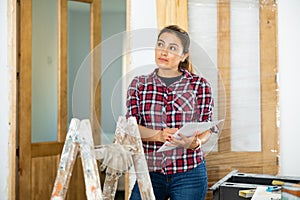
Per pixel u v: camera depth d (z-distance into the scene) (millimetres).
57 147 4672
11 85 4113
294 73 3842
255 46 3865
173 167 2270
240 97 3883
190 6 3914
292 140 3844
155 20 3887
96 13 5055
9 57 4117
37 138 4484
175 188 2316
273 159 3828
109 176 2199
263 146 3844
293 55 3846
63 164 1925
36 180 4426
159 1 3863
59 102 4711
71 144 1921
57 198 1915
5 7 4137
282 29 3859
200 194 2328
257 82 3865
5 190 4102
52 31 4660
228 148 3883
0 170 4109
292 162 3842
